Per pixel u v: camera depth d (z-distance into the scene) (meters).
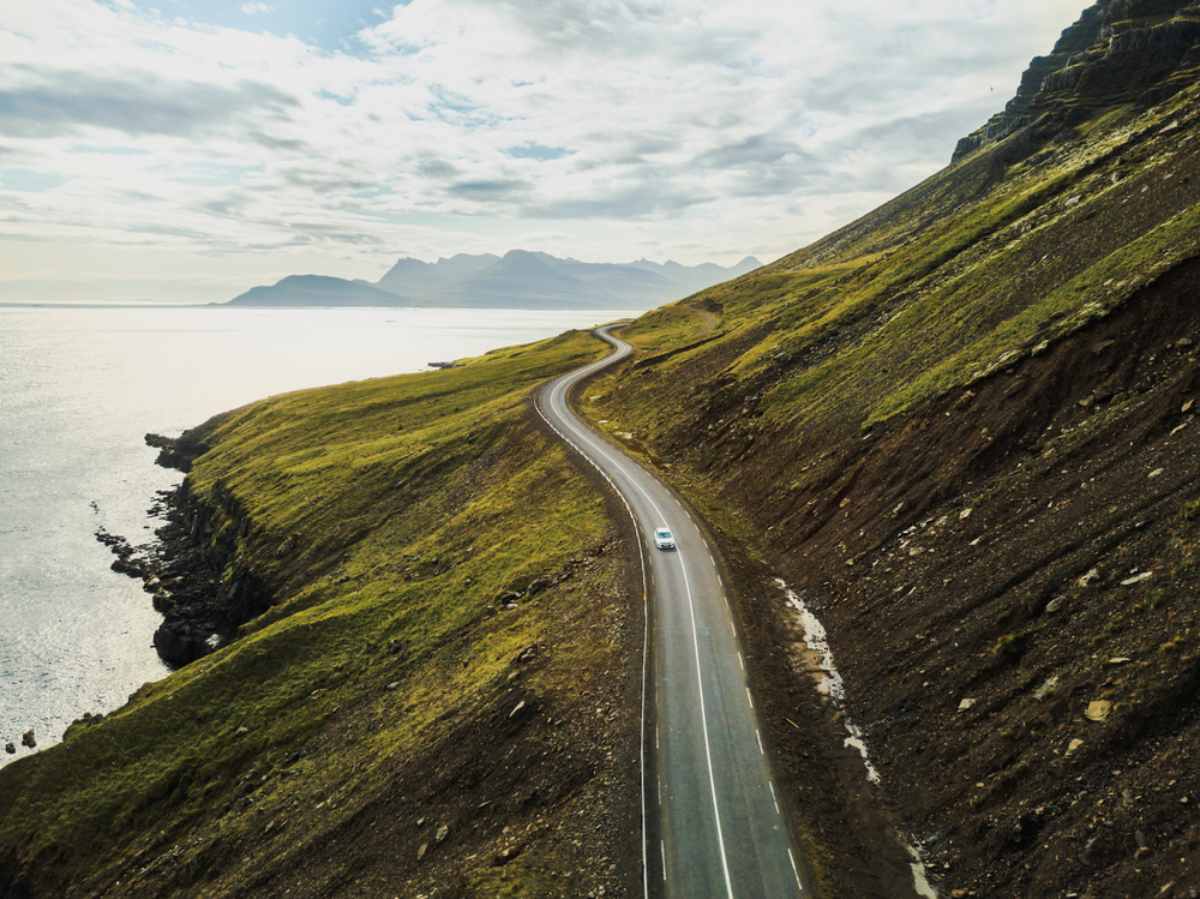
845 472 54.41
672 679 37.75
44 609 87.88
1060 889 21.09
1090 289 47.75
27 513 121.81
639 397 107.50
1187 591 25.28
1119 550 29.47
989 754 26.72
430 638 58.00
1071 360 42.84
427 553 76.62
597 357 157.88
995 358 49.41
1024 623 30.36
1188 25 141.12
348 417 142.75
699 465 76.75
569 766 33.53
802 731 33.53
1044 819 23.11
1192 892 18.25
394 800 38.47
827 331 87.06
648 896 25.02
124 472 149.88
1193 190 51.16
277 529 95.50
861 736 32.34
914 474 47.41
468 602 60.72
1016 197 95.06
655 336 175.38
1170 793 20.70
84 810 52.97
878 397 60.16
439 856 32.19
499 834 31.42
